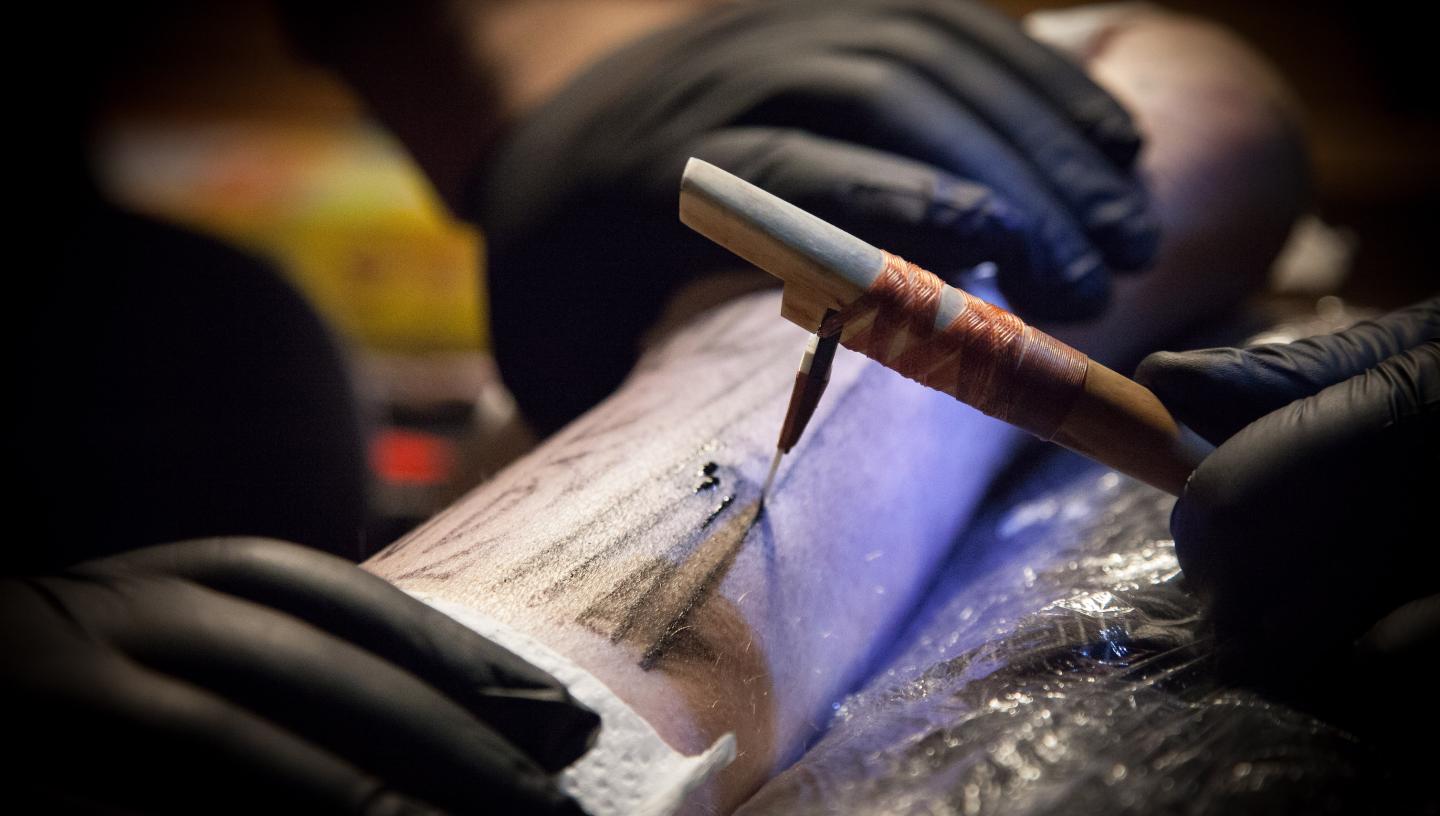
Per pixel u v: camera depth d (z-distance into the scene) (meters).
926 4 0.62
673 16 0.73
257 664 0.37
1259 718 0.40
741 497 0.47
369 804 0.36
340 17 0.79
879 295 0.42
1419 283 1.13
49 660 0.36
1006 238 0.52
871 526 0.48
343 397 0.64
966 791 0.39
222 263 0.61
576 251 0.59
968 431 0.53
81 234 0.60
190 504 0.61
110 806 0.36
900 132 0.55
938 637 0.48
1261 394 0.44
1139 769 0.39
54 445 0.59
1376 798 0.38
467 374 1.06
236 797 0.36
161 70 1.42
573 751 0.39
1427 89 1.44
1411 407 0.41
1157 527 0.50
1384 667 0.40
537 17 0.74
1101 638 0.44
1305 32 1.50
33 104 0.61
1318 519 0.42
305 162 1.23
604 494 0.47
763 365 0.51
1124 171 0.58
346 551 0.63
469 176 0.73
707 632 0.43
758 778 0.44
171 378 0.60
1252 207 0.65
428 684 0.39
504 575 0.44
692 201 0.42
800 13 0.63
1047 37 0.80
